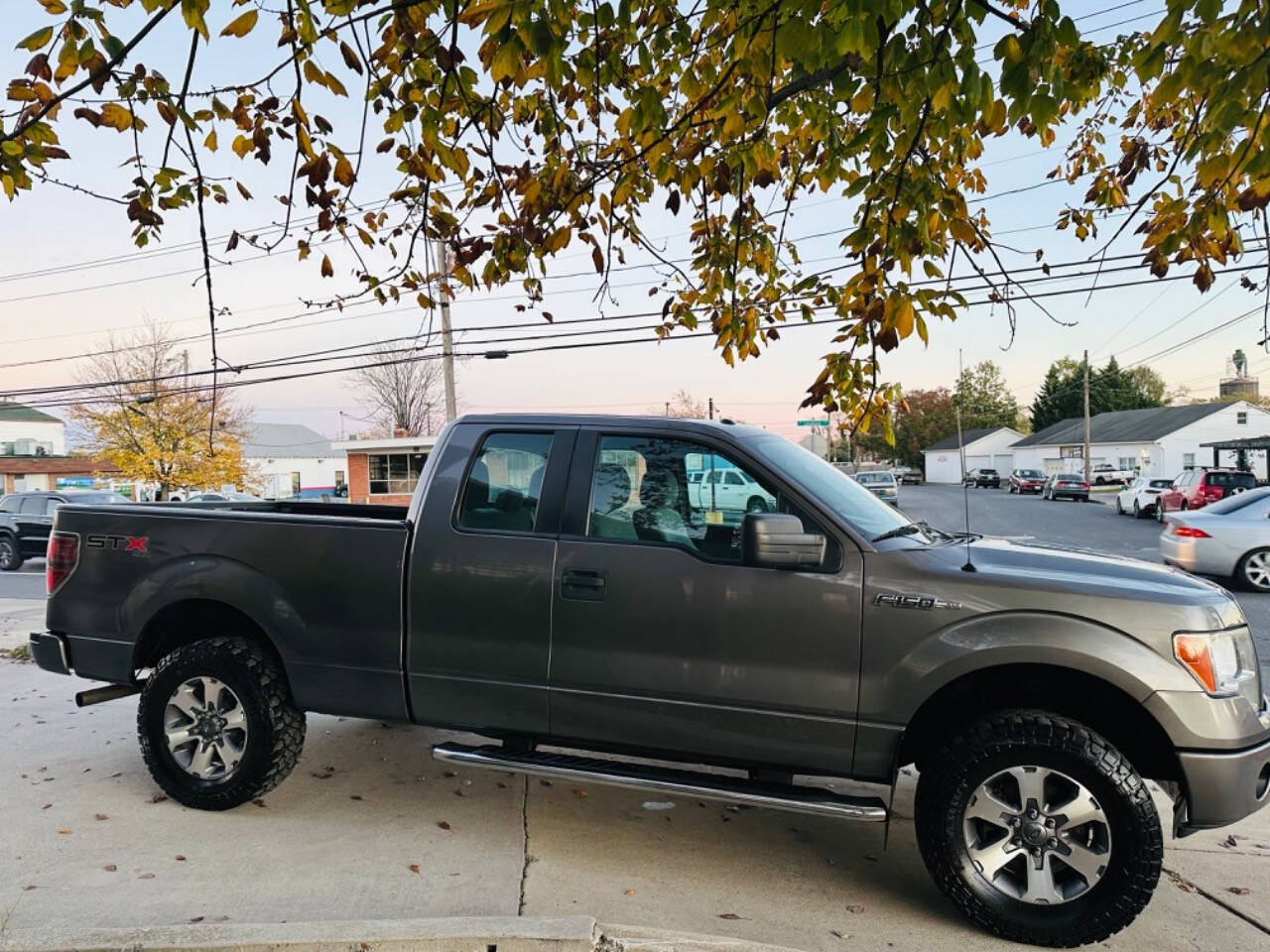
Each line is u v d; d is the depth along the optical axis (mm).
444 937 2852
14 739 5484
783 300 4875
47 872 3564
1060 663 3160
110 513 4508
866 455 84312
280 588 4121
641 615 3615
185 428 32938
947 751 3262
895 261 3449
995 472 62000
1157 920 3350
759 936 3154
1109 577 3393
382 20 3264
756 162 3816
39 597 14656
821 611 3410
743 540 3375
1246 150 2805
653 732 3635
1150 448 51781
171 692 4242
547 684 3744
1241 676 3199
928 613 3307
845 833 4152
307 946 2818
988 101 2734
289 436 75125
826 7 2744
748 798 3383
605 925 3010
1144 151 4109
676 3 3674
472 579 3842
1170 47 2918
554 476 3895
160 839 3902
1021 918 3121
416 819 4176
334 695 4066
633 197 4703
